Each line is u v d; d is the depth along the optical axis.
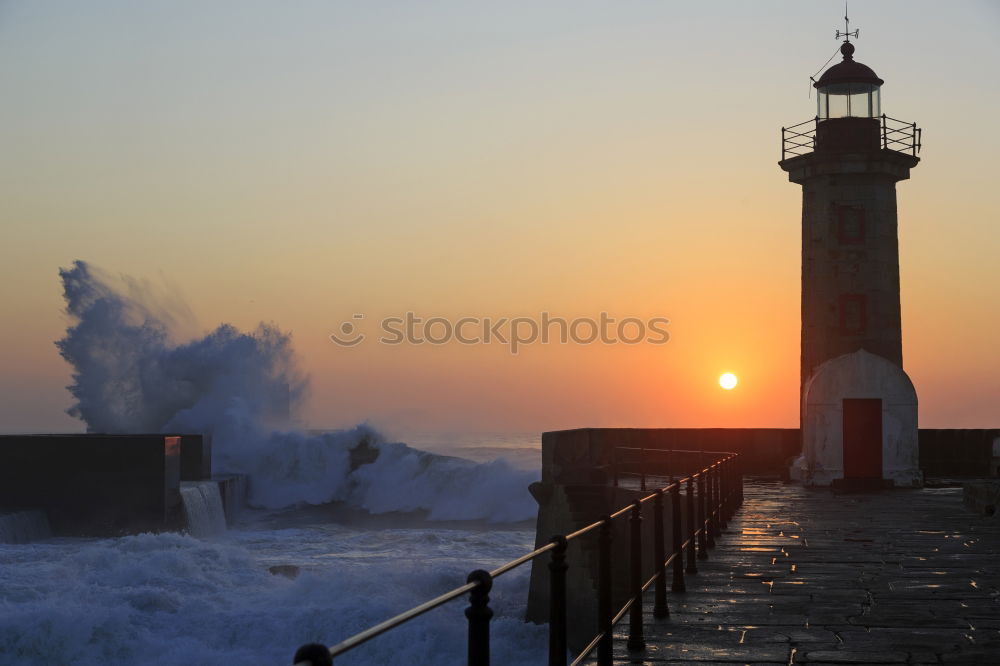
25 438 24.33
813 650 7.21
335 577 17.11
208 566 18.66
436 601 3.54
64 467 24.19
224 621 14.89
